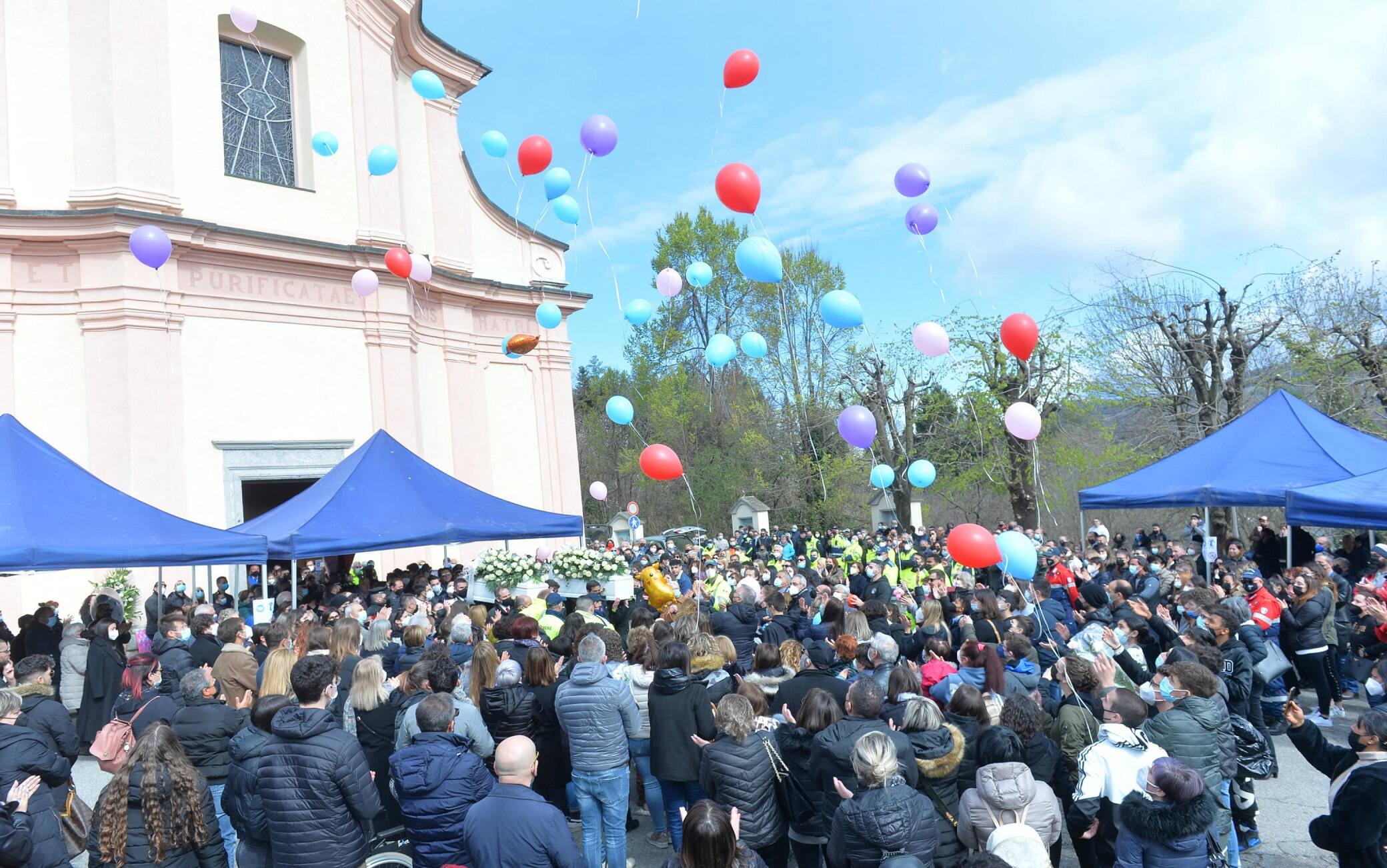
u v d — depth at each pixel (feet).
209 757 18.40
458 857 14.67
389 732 19.75
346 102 60.70
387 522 37.55
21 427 30.27
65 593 46.39
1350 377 71.61
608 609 43.34
